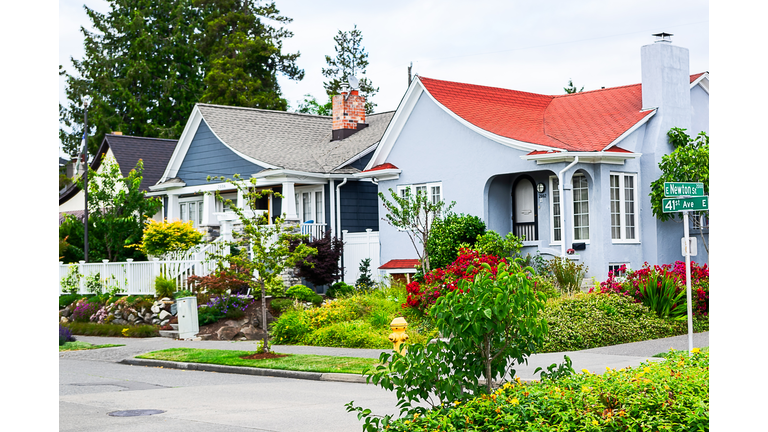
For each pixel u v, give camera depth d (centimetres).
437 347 840
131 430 1040
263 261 1847
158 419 1125
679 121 2516
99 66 6544
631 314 1905
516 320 830
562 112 2747
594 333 1744
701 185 1245
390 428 811
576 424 775
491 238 2308
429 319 1956
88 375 1700
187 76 6444
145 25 6650
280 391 1401
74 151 6569
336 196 3055
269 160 3064
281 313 2419
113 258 3400
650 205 2445
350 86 3441
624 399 813
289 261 1845
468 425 784
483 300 820
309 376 1581
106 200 3512
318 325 2109
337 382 1520
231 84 5806
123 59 6575
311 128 3644
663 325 1880
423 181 2762
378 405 1208
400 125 2847
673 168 2366
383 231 2866
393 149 2880
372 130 3400
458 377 842
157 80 6341
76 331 2670
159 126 6231
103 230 3384
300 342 2075
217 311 2431
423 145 2764
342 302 2236
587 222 2395
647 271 2050
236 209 1856
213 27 6244
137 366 1888
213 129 3259
